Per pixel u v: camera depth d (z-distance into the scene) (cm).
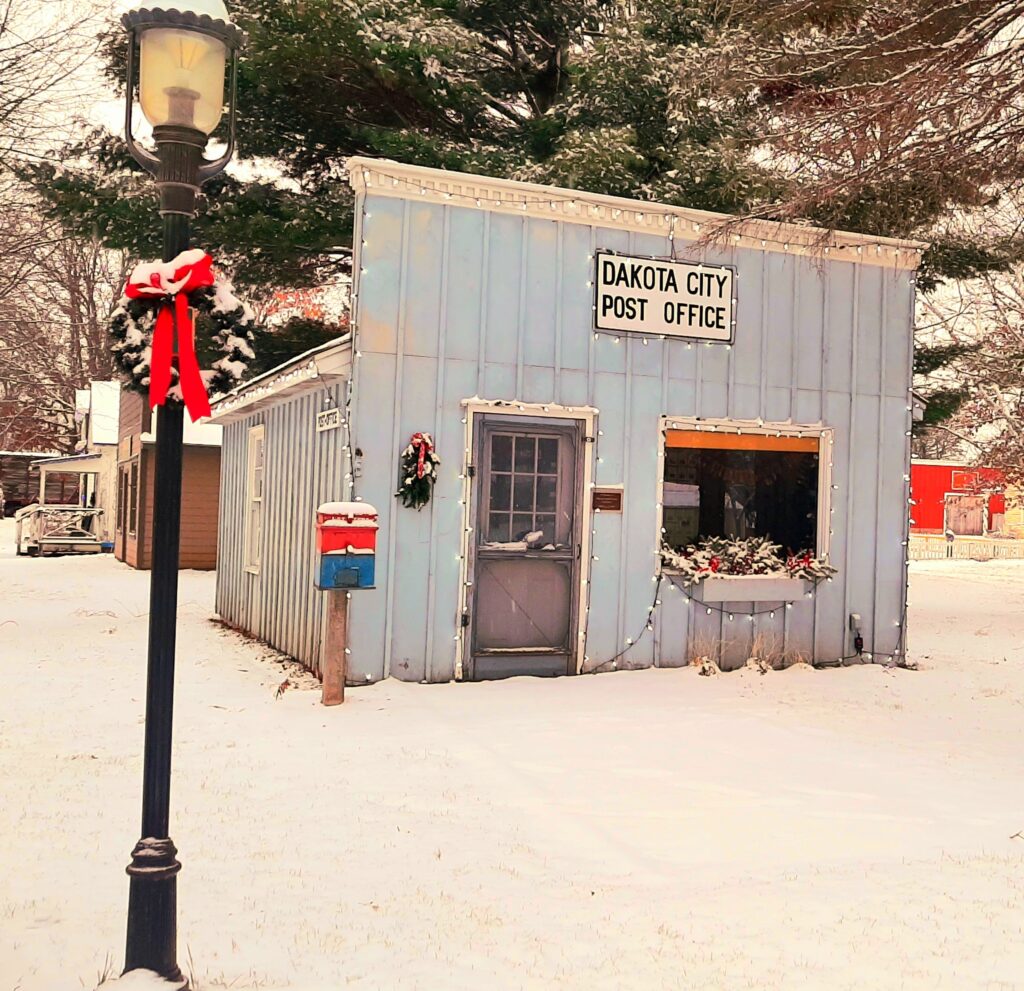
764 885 455
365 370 886
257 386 1130
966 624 1535
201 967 360
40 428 4612
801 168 937
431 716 780
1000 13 757
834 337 1075
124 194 1570
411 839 506
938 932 402
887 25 837
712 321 1016
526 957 373
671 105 1552
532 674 945
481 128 1777
